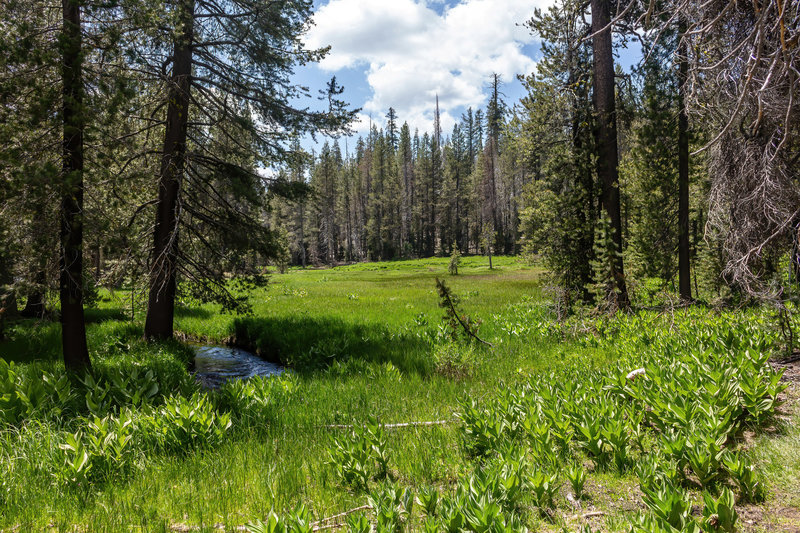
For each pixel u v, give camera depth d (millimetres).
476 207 70000
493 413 4660
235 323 15391
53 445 4645
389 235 75250
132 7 7434
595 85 12562
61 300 7496
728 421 3979
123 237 8062
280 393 6750
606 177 12508
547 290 14398
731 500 2727
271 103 11617
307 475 4363
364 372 8438
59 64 6570
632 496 3393
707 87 5660
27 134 6875
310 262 78375
